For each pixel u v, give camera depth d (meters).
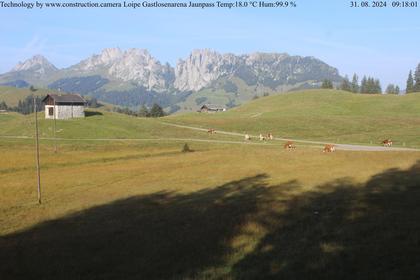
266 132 132.25
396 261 19.16
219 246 23.77
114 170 64.31
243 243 24.05
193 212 34.31
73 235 28.75
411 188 39.22
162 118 172.38
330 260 19.92
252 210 33.50
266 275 18.58
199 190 46.34
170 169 63.81
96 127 129.50
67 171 64.81
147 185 50.81
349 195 37.66
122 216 34.66
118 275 20.02
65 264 22.05
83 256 23.47
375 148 87.56
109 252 23.98
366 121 143.38
